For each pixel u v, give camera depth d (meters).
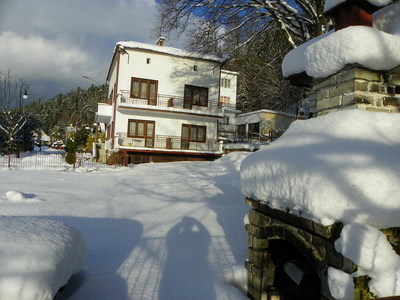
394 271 2.09
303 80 4.39
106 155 23.91
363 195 2.16
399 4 3.26
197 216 6.94
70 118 81.31
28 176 13.30
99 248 4.88
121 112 21.02
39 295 2.07
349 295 2.20
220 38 14.21
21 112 26.42
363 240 2.12
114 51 22.03
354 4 3.27
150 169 16.88
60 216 6.61
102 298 3.39
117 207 7.72
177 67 22.55
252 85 33.81
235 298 3.52
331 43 3.21
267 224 3.48
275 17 12.18
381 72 3.21
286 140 3.38
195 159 22.42
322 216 2.41
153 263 4.43
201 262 4.52
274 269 3.69
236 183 11.72
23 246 2.32
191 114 22.05
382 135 2.73
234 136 27.52
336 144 2.67
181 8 13.67
